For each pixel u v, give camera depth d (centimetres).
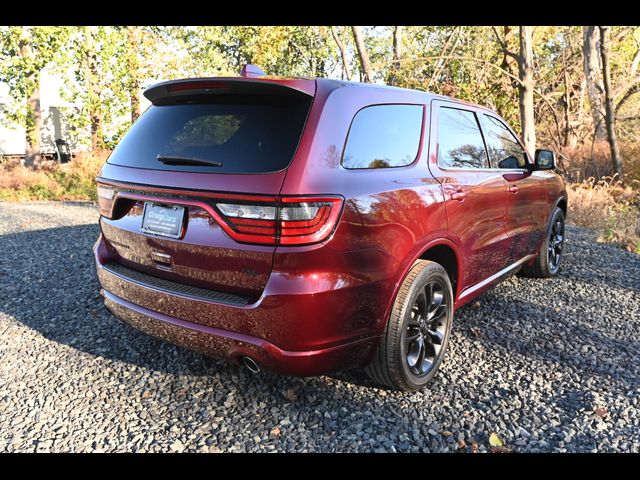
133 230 277
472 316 413
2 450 241
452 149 338
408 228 270
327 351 240
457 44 1482
